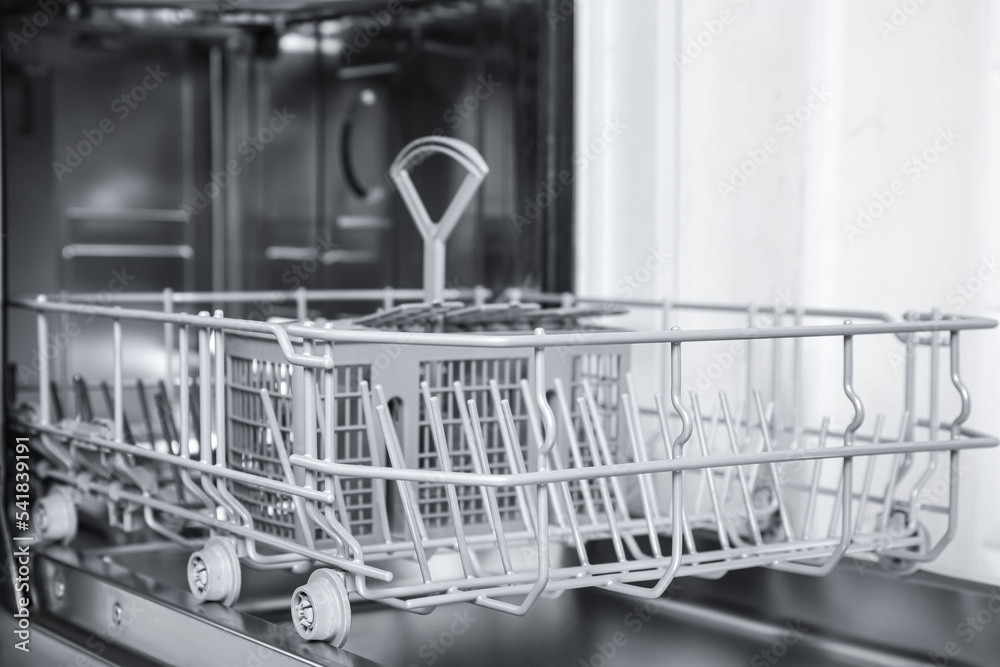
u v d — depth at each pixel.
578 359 1.17
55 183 1.79
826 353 1.37
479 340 0.79
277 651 0.85
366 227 1.85
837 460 1.35
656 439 1.37
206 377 0.98
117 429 1.12
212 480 1.09
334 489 0.89
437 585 0.86
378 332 0.82
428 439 1.04
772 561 0.97
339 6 1.80
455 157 1.12
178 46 1.88
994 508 1.23
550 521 1.19
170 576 1.26
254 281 1.94
